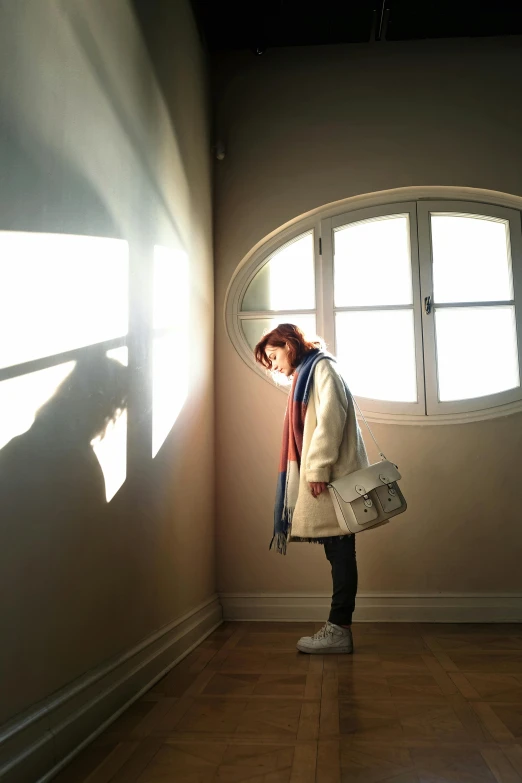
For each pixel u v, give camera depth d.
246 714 1.87
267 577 3.50
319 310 3.68
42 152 1.59
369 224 3.77
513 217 3.67
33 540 1.48
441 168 3.70
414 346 3.61
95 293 1.90
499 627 3.22
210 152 3.76
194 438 3.11
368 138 3.77
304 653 2.66
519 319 3.60
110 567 1.96
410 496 3.49
